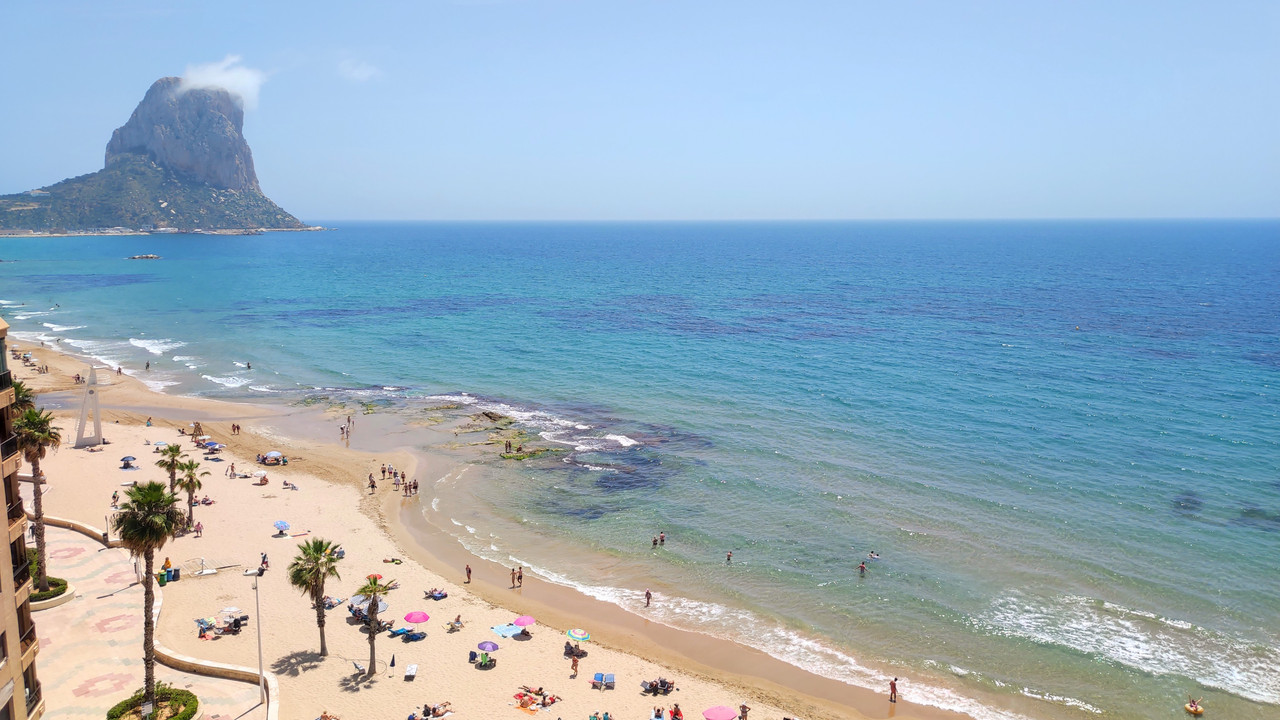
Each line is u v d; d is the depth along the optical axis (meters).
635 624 44.53
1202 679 38.56
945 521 55.81
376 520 57.81
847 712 37.03
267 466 68.38
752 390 91.75
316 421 81.81
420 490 63.50
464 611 45.38
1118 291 182.38
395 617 44.22
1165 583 47.06
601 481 64.75
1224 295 172.12
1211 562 49.41
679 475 65.56
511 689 38.06
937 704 37.56
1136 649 41.03
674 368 103.81
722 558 51.59
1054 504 58.16
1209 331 126.06
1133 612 44.28
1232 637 41.84
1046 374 97.56
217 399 90.19
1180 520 55.16
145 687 33.12
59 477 63.88
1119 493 59.88
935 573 48.88
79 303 166.50
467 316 150.50
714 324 139.50
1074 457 67.69
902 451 69.94
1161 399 84.94
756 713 36.75
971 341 120.25
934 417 79.75
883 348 115.62
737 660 41.12
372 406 86.88
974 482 62.59
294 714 35.03
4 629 23.64
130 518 30.91
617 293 188.25
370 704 36.22
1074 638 42.06
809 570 49.78
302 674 38.25
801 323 139.75
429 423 80.81
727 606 46.16
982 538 53.19
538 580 49.38
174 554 50.50
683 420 80.25
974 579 48.09
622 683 38.94
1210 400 84.31
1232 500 58.34
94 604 43.31
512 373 101.88
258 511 58.56
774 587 48.03
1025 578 48.03
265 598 45.59
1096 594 46.16
